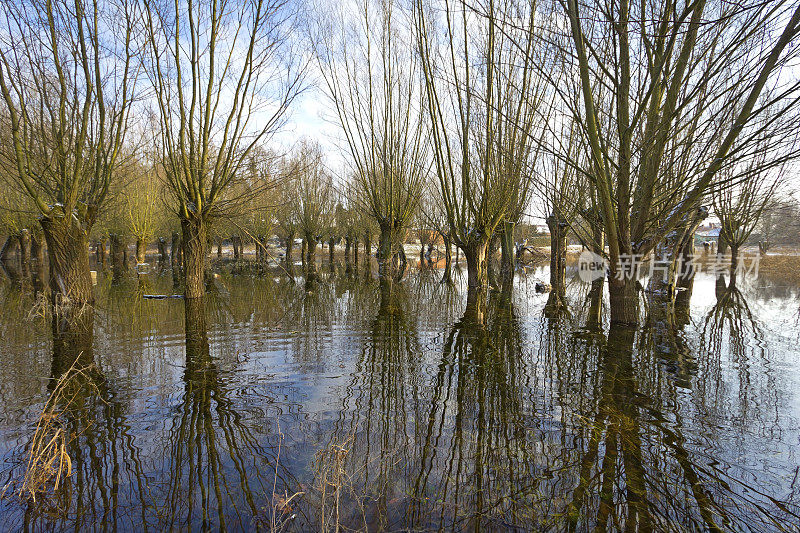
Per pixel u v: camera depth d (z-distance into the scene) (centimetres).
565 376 546
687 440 377
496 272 1978
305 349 675
